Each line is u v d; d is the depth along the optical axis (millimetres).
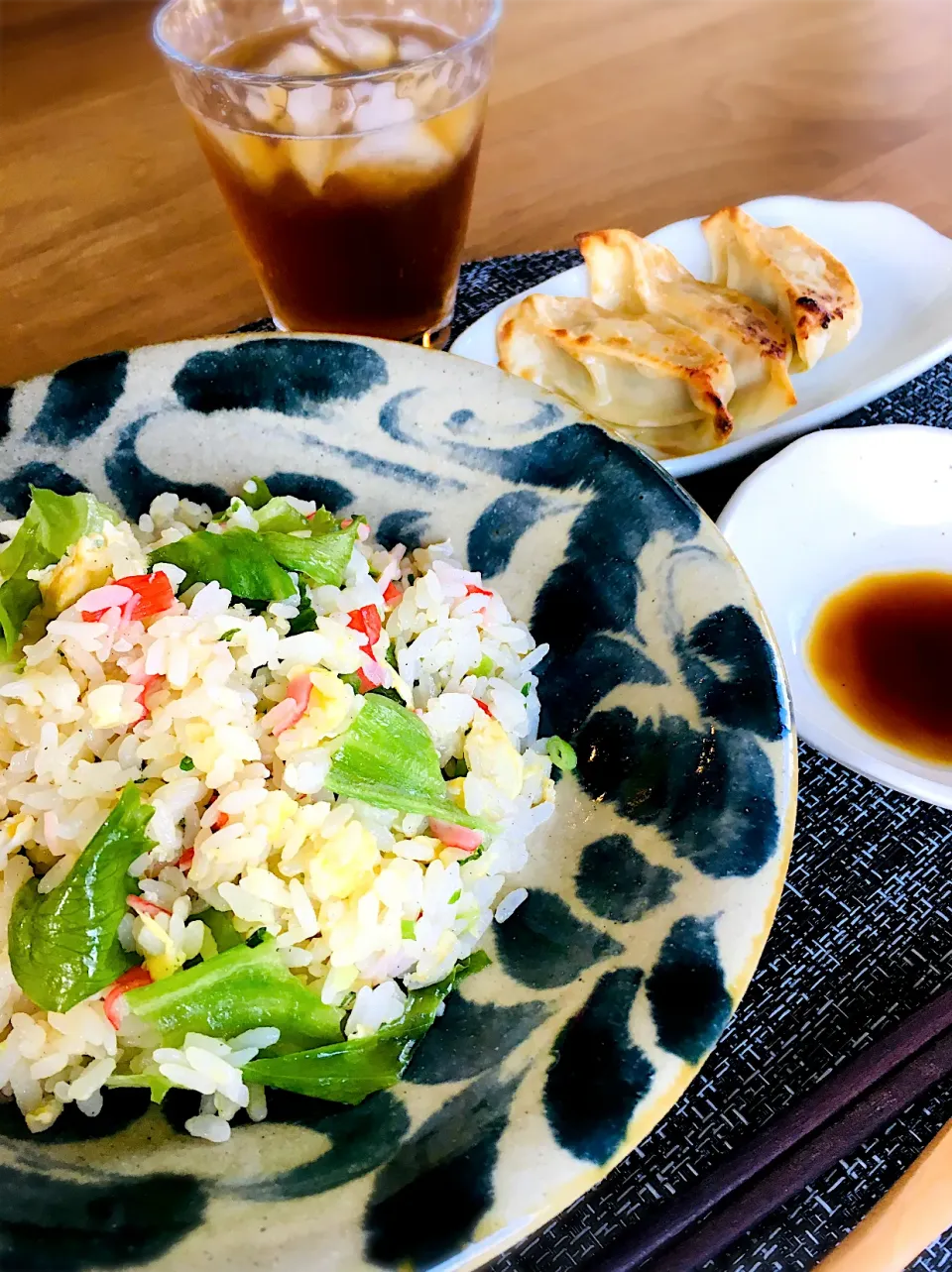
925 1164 154
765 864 143
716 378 275
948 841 199
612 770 176
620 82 407
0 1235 118
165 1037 153
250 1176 132
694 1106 163
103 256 326
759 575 243
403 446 214
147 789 170
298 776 167
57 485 213
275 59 267
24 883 166
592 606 194
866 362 301
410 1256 112
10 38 431
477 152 270
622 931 147
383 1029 156
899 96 403
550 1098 125
